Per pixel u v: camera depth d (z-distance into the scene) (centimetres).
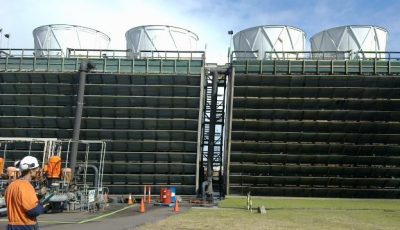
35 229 680
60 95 4672
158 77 4541
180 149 4788
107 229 1803
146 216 2584
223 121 5125
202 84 4556
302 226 2180
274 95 4653
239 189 4888
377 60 4525
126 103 4681
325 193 4925
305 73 4556
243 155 4794
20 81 4675
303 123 4703
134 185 4869
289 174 4891
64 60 4644
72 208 2953
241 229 1972
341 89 4556
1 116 4762
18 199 665
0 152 4778
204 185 4688
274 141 4812
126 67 4588
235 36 5834
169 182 4856
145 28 5544
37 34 5759
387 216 2908
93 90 4641
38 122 4781
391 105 4603
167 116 4706
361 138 4747
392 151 4788
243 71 4600
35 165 696
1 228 1839
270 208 3484
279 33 5509
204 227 2000
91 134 4784
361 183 4862
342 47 5547
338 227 2169
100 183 3878
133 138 4784
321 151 4822
